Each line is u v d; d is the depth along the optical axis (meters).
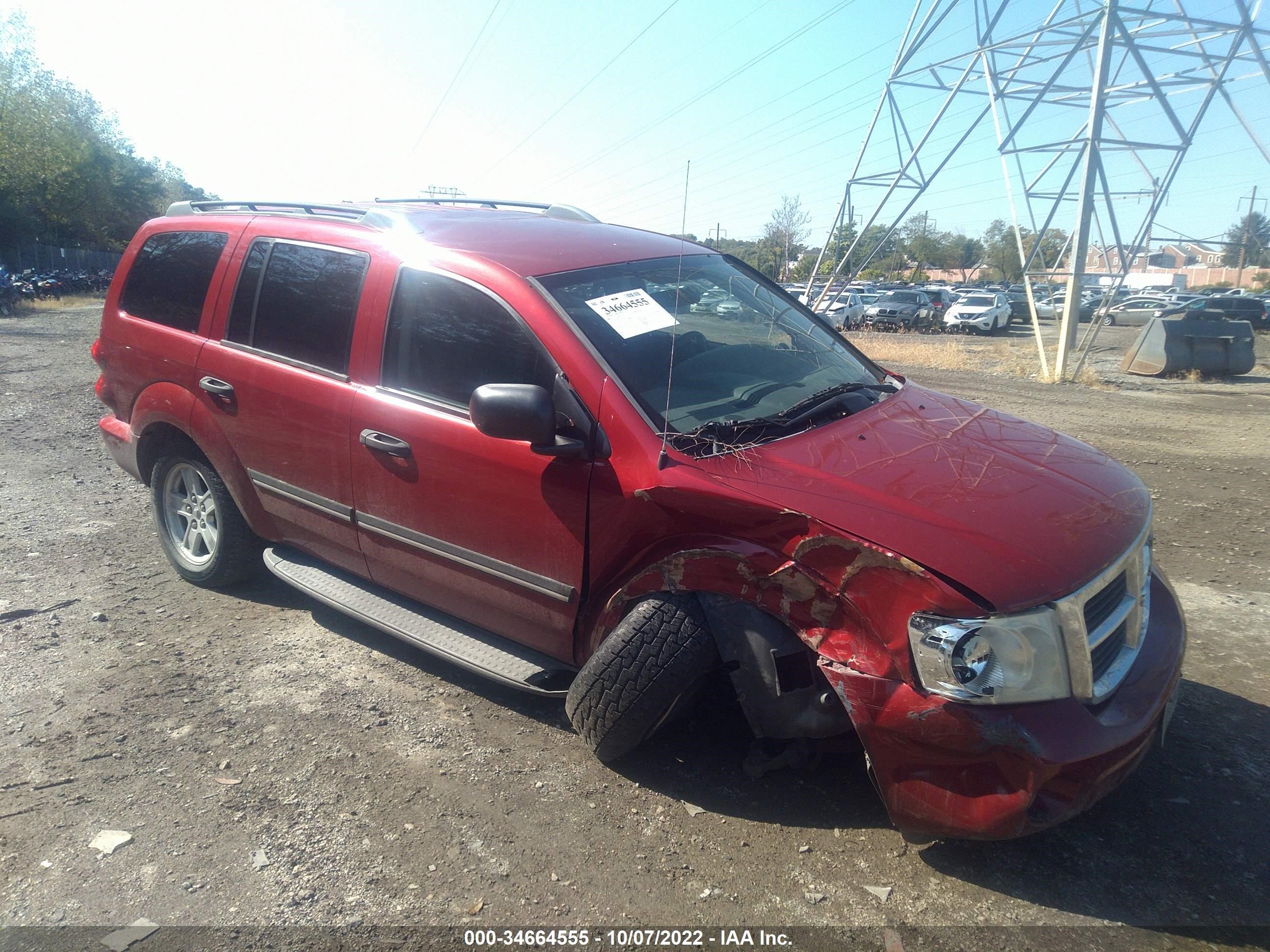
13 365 14.01
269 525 4.29
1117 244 20.59
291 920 2.46
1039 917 2.46
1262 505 6.90
